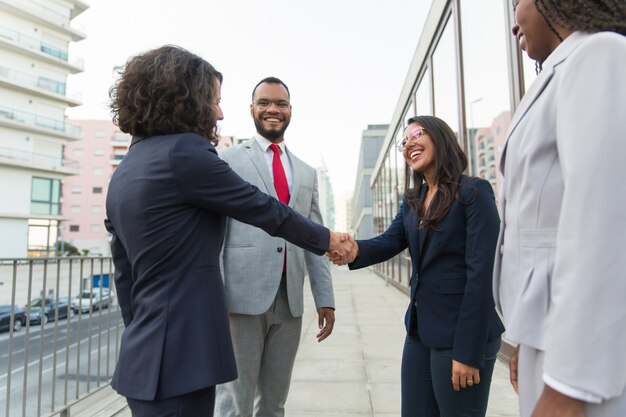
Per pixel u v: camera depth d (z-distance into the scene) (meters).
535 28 0.87
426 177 1.61
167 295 1.06
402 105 10.87
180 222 1.09
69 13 36.59
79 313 2.79
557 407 0.63
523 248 0.83
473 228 1.36
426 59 7.70
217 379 1.06
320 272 2.13
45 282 2.51
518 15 0.90
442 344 1.40
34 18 33.91
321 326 2.08
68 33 36.25
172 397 1.01
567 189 0.66
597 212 0.62
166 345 1.02
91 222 51.22
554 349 0.64
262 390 1.95
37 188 34.19
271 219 1.23
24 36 33.53
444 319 1.41
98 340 3.02
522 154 0.83
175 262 1.07
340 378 3.49
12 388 3.71
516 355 1.06
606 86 0.66
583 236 0.62
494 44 4.10
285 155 2.11
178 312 1.05
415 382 1.55
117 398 2.99
